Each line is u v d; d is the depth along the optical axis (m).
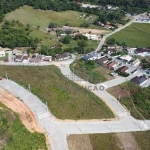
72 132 109.56
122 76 154.62
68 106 123.19
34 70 155.12
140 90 141.38
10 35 194.12
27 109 120.69
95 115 119.31
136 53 187.12
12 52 178.88
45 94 130.75
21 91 132.75
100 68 163.50
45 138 105.88
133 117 120.88
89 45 199.62
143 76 154.88
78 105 124.31
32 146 101.31
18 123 111.44
